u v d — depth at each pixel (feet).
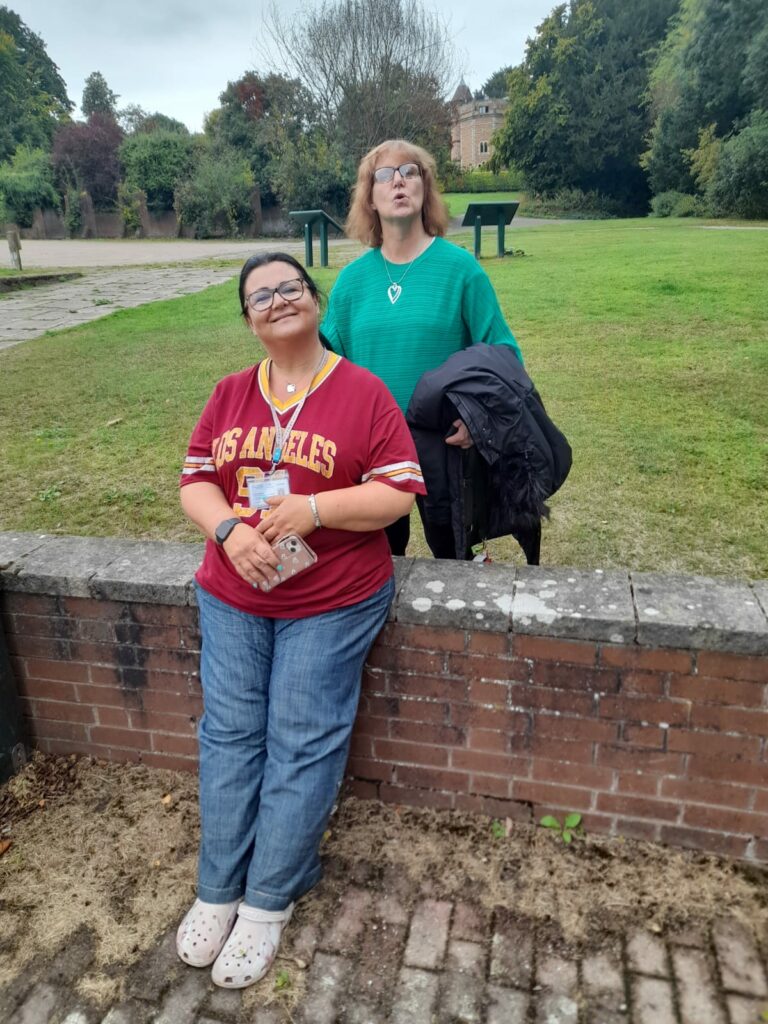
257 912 6.28
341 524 6.35
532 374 19.95
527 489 7.59
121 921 6.77
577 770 7.16
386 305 7.86
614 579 7.19
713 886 6.83
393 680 7.29
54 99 200.23
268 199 113.80
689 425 15.93
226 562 6.80
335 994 6.06
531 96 125.90
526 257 45.93
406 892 6.91
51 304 38.99
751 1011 5.81
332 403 6.56
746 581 7.08
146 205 114.42
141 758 8.46
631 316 25.98
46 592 7.82
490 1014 5.86
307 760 6.35
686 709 6.64
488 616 6.72
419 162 7.57
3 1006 6.10
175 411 18.51
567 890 6.87
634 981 6.07
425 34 110.11
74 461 15.49
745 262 36.60
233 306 34.06
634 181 128.47
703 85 104.42
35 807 8.08
